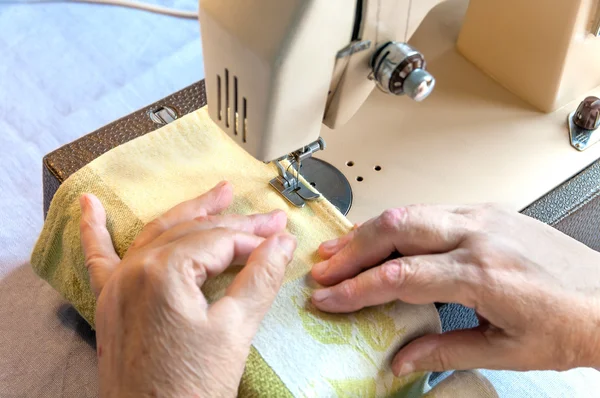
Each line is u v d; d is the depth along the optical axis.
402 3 0.52
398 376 0.55
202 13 0.50
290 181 0.66
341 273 0.57
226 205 0.62
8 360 0.77
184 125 0.71
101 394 0.51
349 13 0.49
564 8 0.69
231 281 0.57
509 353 0.52
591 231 0.73
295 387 0.51
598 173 0.74
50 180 0.70
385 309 0.57
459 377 0.57
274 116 0.51
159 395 0.47
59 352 0.78
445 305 0.61
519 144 0.76
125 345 0.49
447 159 0.74
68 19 1.26
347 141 0.76
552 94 0.77
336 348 0.54
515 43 0.77
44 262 0.70
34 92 1.14
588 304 0.51
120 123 0.74
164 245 0.53
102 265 0.58
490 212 0.56
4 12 1.26
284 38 0.46
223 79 0.52
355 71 0.55
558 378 0.66
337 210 0.65
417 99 0.55
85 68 1.19
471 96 0.82
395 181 0.72
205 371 0.48
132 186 0.65
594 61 0.77
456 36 0.89
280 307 0.56
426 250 0.55
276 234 0.56
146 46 1.24
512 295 0.50
